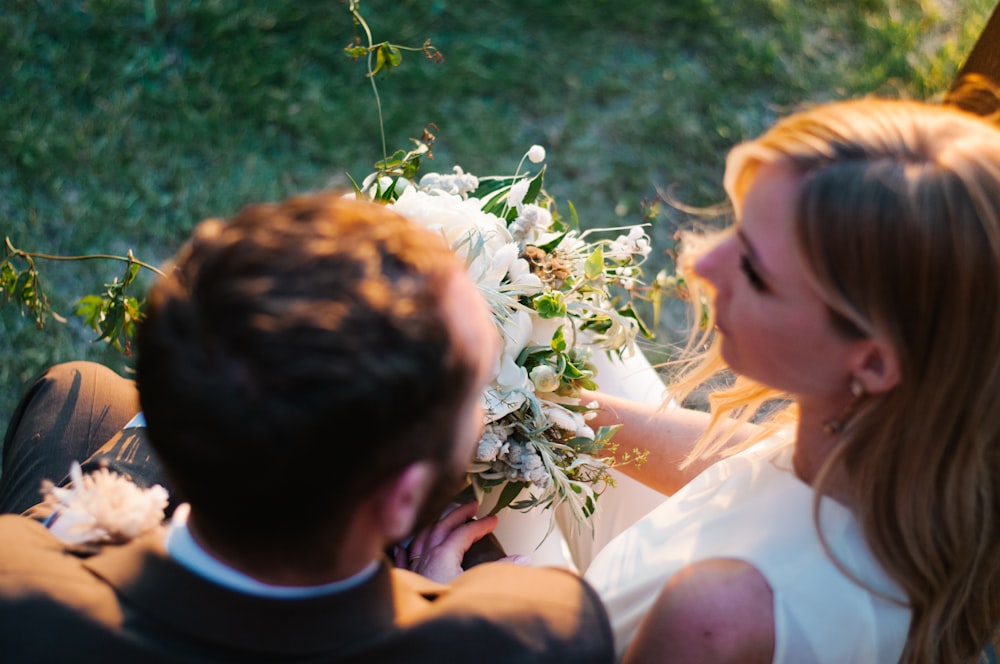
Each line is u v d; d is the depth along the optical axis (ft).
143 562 2.48
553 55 10.54
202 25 10.00
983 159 2.78
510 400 3.84
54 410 4.80
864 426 3.10
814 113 3.05
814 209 2.81
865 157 2.82
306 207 2.32
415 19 10.49
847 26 11.25
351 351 2.06
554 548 4.63
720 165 10.04
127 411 4.92
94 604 2.43
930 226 2.71
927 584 3.23
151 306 2.24
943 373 2.88
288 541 2.28
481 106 10.05
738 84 10.63
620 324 4.35
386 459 2.21
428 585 2.93
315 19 10.28
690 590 3.14
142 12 10.00
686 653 3.10
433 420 2.26
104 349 8.13
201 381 2.07
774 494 3.49
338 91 9.86
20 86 9.38
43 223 8.74
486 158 9.72
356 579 2.50
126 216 8.89
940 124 2.89
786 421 4.01
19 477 4.57
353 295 2.12
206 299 2.14
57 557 2.62
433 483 2.43
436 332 2.20
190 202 9.08
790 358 3.10
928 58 11.09
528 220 4.09
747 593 3.12
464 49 10.37
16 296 5.98
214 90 9.69
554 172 9.76
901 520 3.10
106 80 9.58
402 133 9.73
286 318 2.06
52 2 9.89
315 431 2.07
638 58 10.70
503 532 4.57
